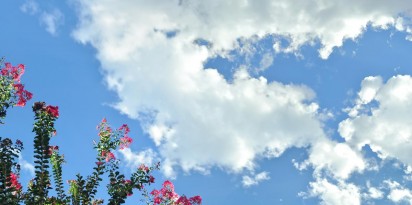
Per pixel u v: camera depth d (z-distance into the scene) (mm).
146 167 9797
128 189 9398
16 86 9836
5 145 8352
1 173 8125
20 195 8859
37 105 8961
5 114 9531
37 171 8703
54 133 9195
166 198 11234
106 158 9883
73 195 9164
